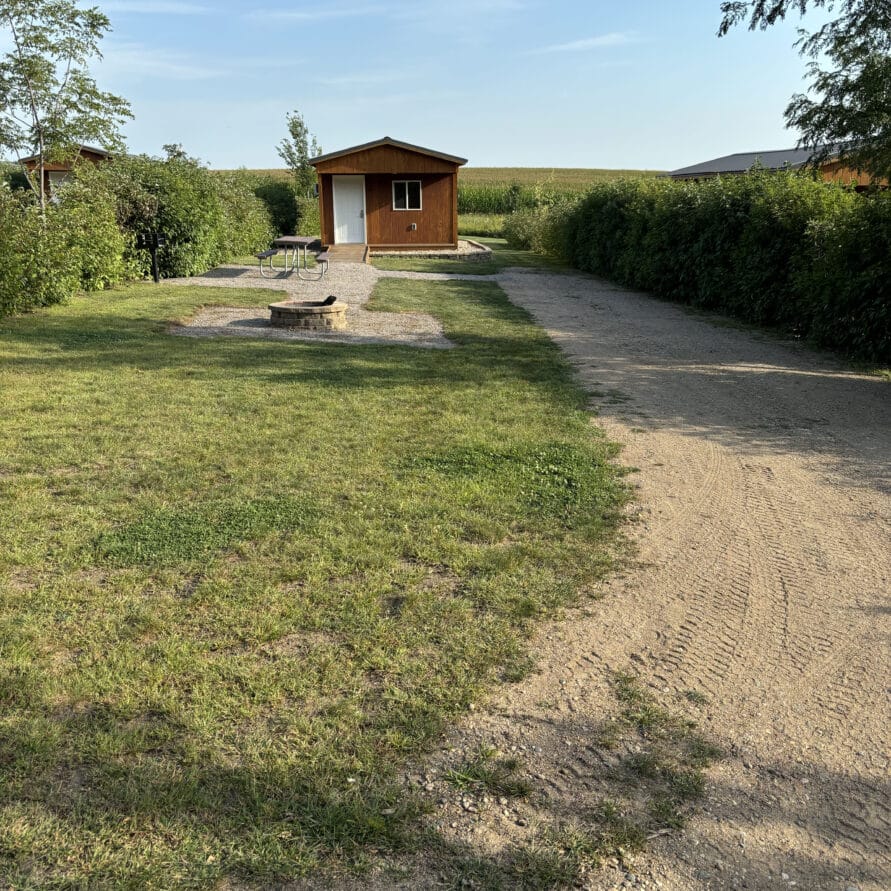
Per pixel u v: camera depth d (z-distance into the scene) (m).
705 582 3.68
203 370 7.84
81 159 14.77
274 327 10.91
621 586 3.62
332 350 9.27
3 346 8.57
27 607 3.21
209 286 15.20
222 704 2.64
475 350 9.70
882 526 4.37
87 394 6.70
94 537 3.88
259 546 3.85
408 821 2.18
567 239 24.52
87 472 4.82
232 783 2.28
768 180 13.48
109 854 2.01
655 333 11.73
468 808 2.24
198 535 3.93
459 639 3.11
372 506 4.39
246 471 4.91
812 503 4.71
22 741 2.40
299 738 2.49
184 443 5.44
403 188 25.58
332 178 25.36
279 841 2.08
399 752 2.46
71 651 2.92
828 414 6.88
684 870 2.05
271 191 33.00
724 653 3.08
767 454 5.68
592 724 2.64
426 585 3.54
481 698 2.75
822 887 2.01
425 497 4.56
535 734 2.58
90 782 2.26
